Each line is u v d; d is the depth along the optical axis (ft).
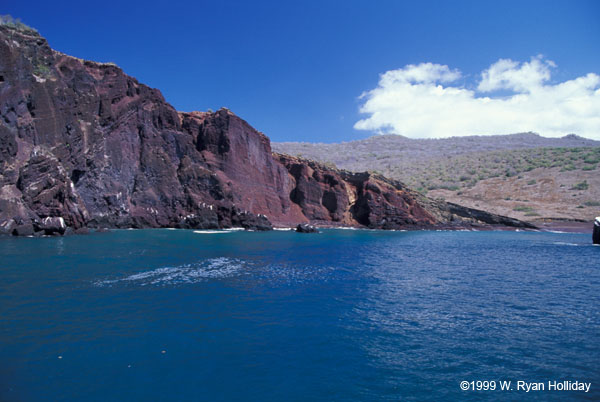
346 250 110.32
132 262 73.61
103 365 29.35
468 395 26.48
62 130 137.39
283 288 57.82
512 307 49.78
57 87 137.18
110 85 165.07
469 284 64.44
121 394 25.21
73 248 89.10
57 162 126.11
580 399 26.18
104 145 157.58
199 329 38.14
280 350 33.71
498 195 310.86
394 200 246.27
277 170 228.84
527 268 83.46
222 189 184.44
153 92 184.24
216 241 119.85
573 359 33.06
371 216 235.81
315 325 40.78
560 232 224.12
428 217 254.88
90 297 47.62
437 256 102.73
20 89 123.03
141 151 173.27
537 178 329.11
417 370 30.45
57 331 35.76
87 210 146.51
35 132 126.93
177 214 171.42
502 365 31.65
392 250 114.62
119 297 48.29
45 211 118.11
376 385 27.68
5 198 109.29
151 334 36.19
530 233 215.51
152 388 26.20
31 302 44.21
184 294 51.55
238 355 32.30
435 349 34.86
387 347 35.06
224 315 43.06
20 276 57.11
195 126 205.26
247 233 159.12
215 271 69.05
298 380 28.17
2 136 111.75
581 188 292.81
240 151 206.28
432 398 25.99
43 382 26.40
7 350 31.24
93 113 153.99
